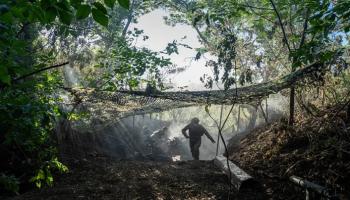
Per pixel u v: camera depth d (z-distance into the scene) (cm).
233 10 805
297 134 768
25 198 638
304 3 638
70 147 983
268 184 667
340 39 734
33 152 503
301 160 648
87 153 1030
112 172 825
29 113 279
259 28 937
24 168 667
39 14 224
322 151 639
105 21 224
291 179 614
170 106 812
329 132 686
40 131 341
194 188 705
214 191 684
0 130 280
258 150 831
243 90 700
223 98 672
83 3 221
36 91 491
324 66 645
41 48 941
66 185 723
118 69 873
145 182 748
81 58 1146
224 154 1034
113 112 935
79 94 723
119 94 719
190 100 684
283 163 698
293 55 578
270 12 844
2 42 234
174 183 738
